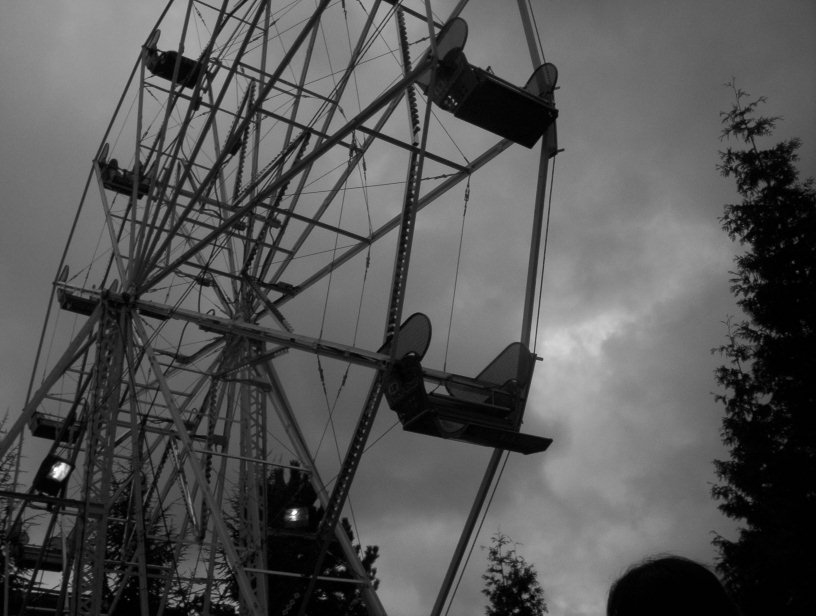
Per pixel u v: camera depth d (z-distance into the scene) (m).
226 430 22.89
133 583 32.66
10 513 20.05
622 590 1.69
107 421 17.47
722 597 1.64
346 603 36.06
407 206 15.88
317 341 15.22
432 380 14.27
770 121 30.56
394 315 14.84
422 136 12.84
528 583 40.03
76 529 18.16
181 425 17.42
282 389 21.88
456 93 13.76
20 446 19.66
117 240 20.00
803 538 23.11
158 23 22.52
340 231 20.02
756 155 29.98
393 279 15.05
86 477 16.84
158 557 30.33
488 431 12.71
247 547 21.34
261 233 22.64
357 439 14.10
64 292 20.75
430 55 13.93
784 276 27.70
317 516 38.53
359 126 14.41
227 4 18.02
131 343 18.20
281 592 32.97
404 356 13.24
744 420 26.98
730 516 25.98
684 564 1.70
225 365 22.58
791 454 25.00
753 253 28.84
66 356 17.86
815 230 27.86
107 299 18.12
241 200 21.88
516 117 13.98
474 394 14.41
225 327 16.56
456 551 13.59
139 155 20.70
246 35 15.70
